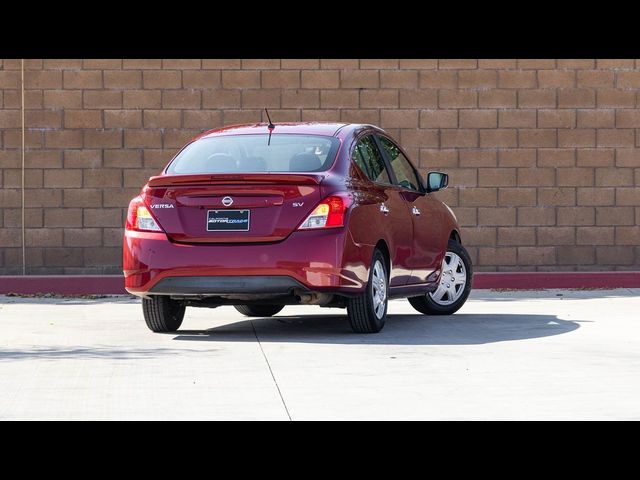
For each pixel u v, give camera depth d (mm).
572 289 18109
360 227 11320
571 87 18781
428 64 18672
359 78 18625
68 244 18578
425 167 18719
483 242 18797
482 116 18734
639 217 18875
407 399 8062
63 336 11852
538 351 10500
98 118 18562
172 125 18578
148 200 11352
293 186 11062
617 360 9930
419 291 13133
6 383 8766
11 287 17656
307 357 10094
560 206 18844
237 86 18578
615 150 18844
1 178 18516
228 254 11062
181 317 12328
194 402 7980
